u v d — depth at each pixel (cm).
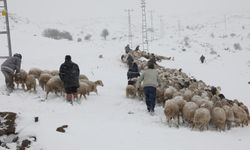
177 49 4638
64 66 1304
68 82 1304
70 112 1216
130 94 1505
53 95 1394
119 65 2667
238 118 1219
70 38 5962
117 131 1035
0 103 1216
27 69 1916
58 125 1016
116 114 1261
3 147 891
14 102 1246
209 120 1128
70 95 1314
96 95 1520
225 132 1142
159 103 1437
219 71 3391
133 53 2939
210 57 4184
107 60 2786
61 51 2855
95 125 1079
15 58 1411
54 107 1243
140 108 1359
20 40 3089
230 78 3073
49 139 912
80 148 887
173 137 1019
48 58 2409
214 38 7338
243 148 965
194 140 1005
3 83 1483
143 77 1314
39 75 1583
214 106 1206
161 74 1861
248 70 3622
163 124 1170
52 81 1345
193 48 4972
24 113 1105
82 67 2353
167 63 3378
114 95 1559
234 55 4572
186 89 1431
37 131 945
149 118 1231
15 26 6494
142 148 912
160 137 1010
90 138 953
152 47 4753
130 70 1717
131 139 974
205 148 938
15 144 904
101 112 1268
